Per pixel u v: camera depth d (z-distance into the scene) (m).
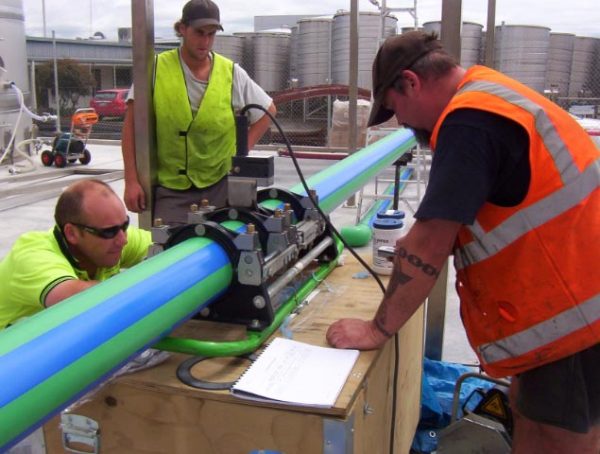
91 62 18.36
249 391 1.25
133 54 2.78
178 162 2.95
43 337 0.96
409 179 6.90
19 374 0.88
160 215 2.97
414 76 1.42
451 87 1.43
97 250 1.76
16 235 5.46
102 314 1.06
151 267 1.26
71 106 17.52
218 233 1.46
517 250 1.37
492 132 1.27
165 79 2.88
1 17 8.88
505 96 1.31
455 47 2.48
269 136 11.32
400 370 1.87
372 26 9.98
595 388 1.45
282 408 1.24
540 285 1.38
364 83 10.20
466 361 3.01
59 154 8.73
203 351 1.36
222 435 1.30
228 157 3.07
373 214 5.92
